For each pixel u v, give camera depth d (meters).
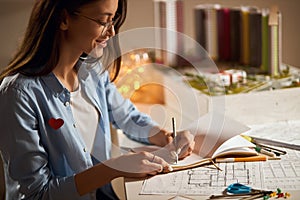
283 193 1.11
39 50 1.31
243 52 2.10
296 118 1.71
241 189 1.13
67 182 1.25
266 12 1.97
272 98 1.71
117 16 1.41
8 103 1.26
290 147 1.39
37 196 1.25
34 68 1.33
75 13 1.26
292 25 2.29
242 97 1.70
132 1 2.31
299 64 2.33
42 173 1.26
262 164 1.29
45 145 1.32
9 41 2.27
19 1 2.25
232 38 2.14
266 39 1.92
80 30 1.28
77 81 1.43
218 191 1.15
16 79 1.30
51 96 1.33
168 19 2.13
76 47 1.33
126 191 1.18
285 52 2.32
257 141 1.44
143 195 1.16
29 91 1.29
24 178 1.25
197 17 2.24
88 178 1.25
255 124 1.70
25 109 1.26
